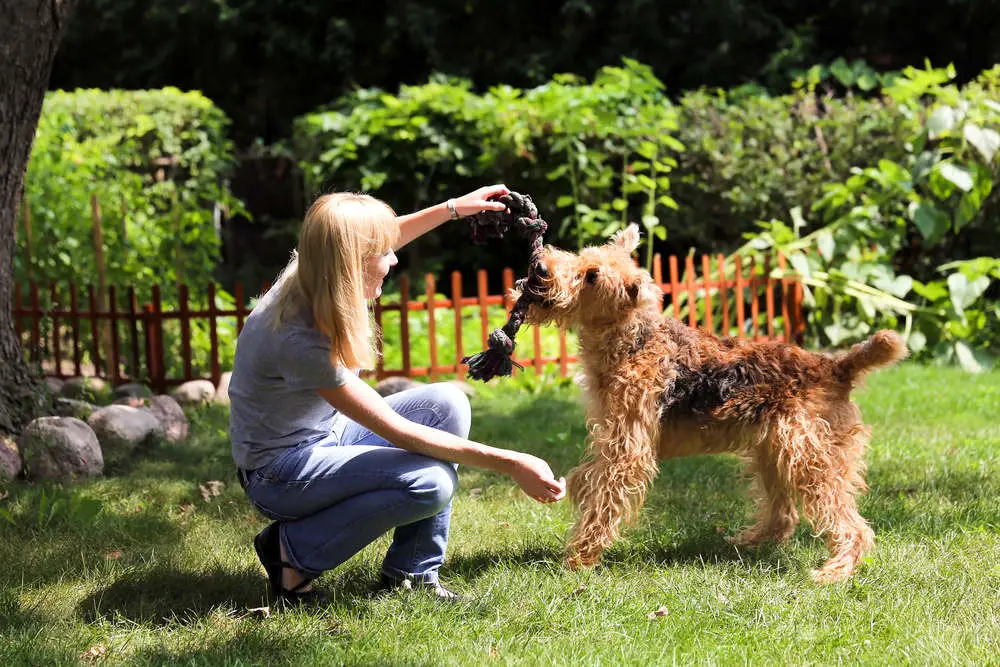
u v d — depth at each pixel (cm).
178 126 1050
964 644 301
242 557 400
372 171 1045
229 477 532
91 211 891
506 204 383
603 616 327
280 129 1598
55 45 552
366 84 1526
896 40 1414
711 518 452
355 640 313
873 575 362
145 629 326
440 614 333
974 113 870
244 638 315
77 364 827
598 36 1425
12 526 430
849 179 906
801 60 1345
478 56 1450
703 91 1109
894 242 912
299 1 1488
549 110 978
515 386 807
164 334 916
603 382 390
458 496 491
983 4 1314
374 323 338
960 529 412
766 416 379
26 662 296
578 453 582
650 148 946
